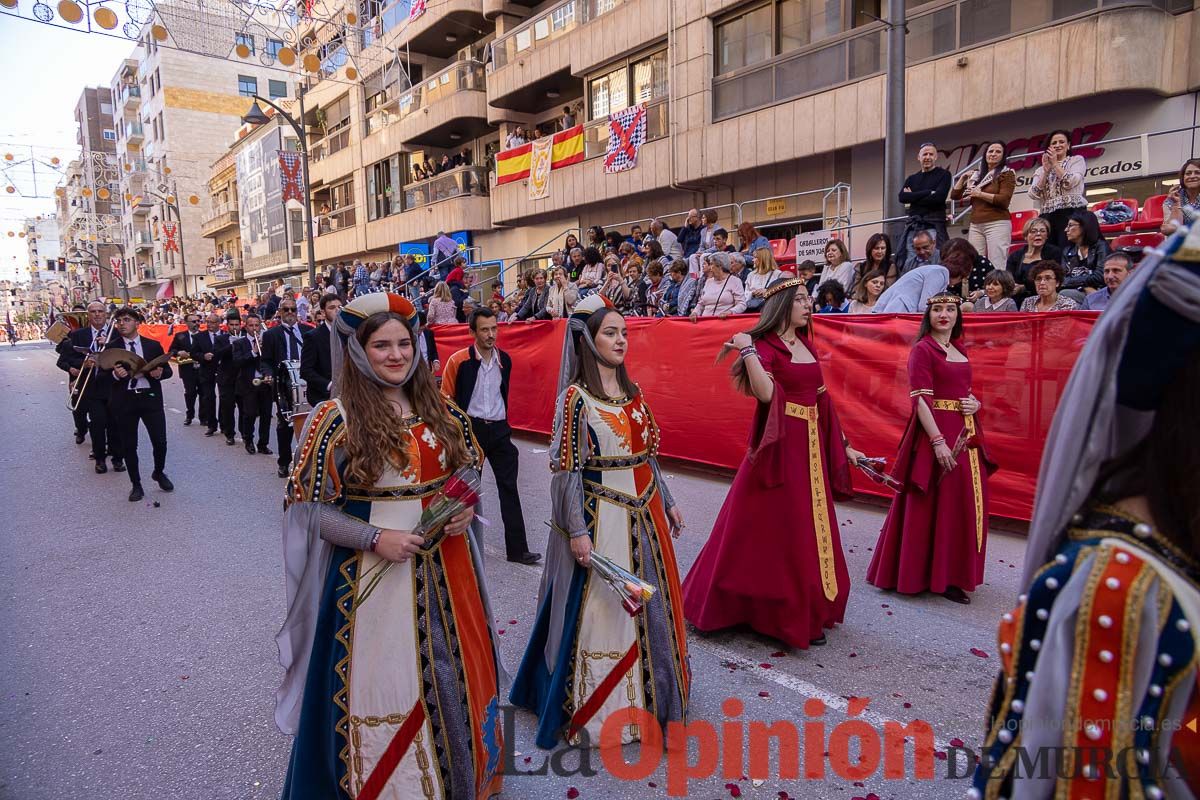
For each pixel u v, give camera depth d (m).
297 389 8.05
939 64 11.06
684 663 3.11
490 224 22.31
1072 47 9.73
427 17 22.92
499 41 20.67
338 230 29.89
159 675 3.78
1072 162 7.20
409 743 2.31
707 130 14.81
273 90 49.62
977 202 7.76
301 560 2.39
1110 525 1.11
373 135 26.78
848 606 4.47
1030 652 1.12
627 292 10.52
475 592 2.60
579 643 3.00
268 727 3.28
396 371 2.39
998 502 5.80
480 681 2.49
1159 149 9.68
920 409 4.35
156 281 54.16
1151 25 9.37
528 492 7.43
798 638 3.75
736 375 3.78
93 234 60.03
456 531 2.44
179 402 15.65
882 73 12.03
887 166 8.27
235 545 5.91
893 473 4.53
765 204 14.73
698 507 6.63
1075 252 6.67
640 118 16.27
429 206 23.73
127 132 53.91
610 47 17.12
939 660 3.76
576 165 18.16
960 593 4.52
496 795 2.74
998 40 10.45
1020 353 5.60
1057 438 1.19
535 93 20.62
